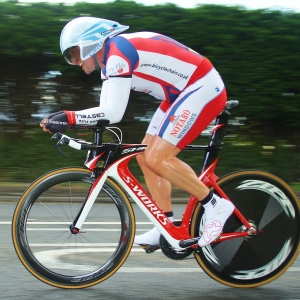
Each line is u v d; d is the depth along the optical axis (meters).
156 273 3.29
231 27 7.14
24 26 7.04
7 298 2.74
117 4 7.04
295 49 7.22
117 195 2.92
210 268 2.97
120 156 2.86
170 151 2.79
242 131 7.62
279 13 7.18
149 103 7.61
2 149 7.43
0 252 3.67
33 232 2.87
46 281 2.87
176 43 2.89
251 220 3.00
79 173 2.87
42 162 7.33
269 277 3.02
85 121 2.67
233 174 2.98
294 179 7.56
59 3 7.14
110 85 2.70
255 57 7.23
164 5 7.10
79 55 2.79
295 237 3.05
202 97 2.81
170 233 2.87
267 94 7.31
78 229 2.89
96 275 2.93
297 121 7.48
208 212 2.86
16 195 6.53
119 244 2.95
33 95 7.58
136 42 2.76
